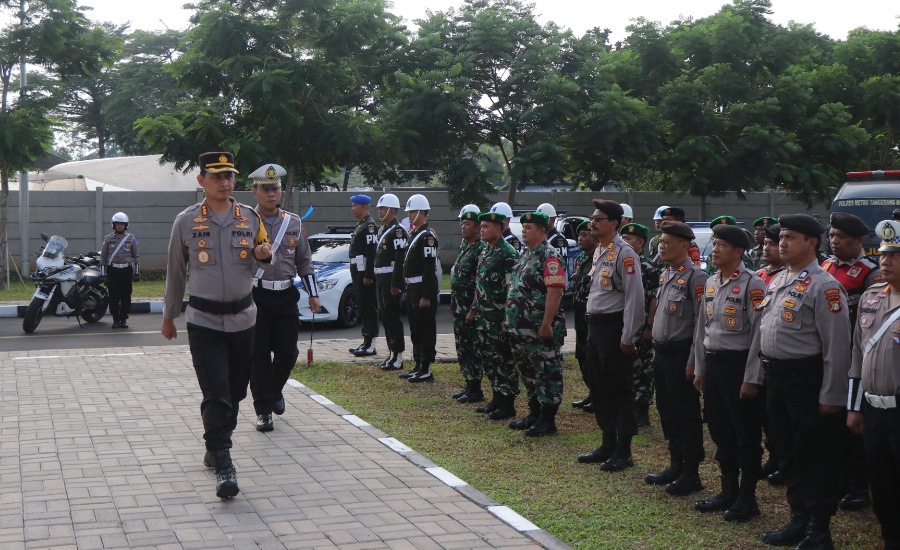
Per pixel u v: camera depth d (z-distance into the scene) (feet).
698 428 17.58
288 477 17.93
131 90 125.59
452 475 18.26
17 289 60.44
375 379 29.66
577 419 24.45
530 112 62.03
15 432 21.18
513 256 23.56
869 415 13.33
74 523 14.96
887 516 13.56
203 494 16.65
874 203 42.47
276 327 22.38
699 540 14.93
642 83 68.59
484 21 63.21
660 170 70.69
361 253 34.04
